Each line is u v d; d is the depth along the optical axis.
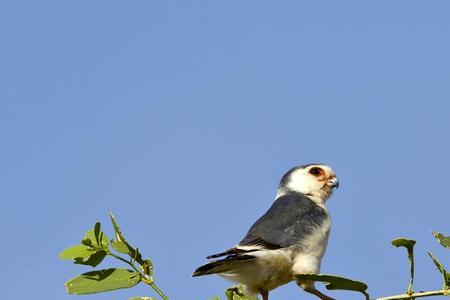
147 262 7.59
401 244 7.44
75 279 7.50
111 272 7.54
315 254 11.10
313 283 10.95
